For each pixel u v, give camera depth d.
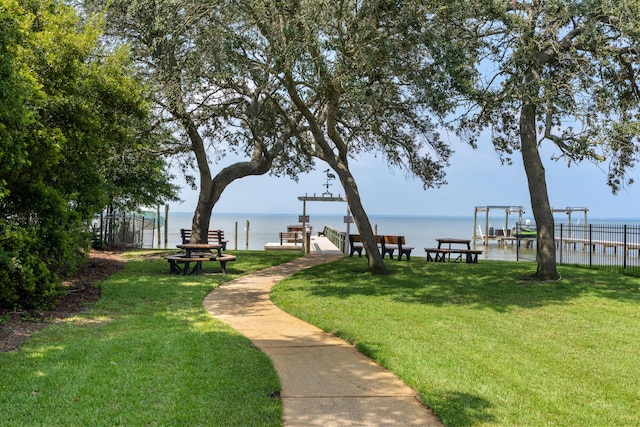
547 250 13.30
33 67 9.45
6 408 4.33
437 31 11.68
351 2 11.44
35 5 9.98
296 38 10.70
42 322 7.86
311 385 5.30
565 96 12.02
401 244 18.98
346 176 14.91
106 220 21.06
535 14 12.33
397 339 7.12
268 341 7.17
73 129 10.12
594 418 4.47
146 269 14.71
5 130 7.36
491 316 8.81
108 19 15.32
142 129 16.67
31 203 8.98
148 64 15.47
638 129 11.52
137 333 7.17
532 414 4.53
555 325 8.18
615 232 19.72
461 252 18.16
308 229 25.39
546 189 13.47
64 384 4.94
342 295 10.86
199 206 19.45
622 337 7.43
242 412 4.43
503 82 13.28
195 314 8.86
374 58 11.12
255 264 16.75
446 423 4.31
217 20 11.74
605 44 11.98
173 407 4.46
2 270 8.23
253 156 20.36
